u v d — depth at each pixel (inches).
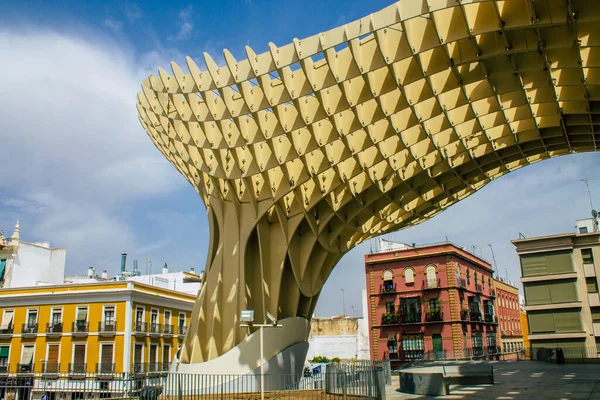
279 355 1053.8
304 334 1136.2
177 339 1973.4
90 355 1694.1
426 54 780.0
